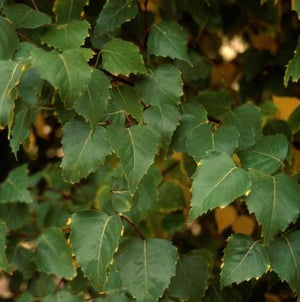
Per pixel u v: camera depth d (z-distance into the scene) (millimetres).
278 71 1108
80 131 919
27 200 1106
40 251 1080
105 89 892
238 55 1141
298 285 905
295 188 896
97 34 956
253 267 905
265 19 1107
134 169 900
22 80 944
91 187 1218
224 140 937
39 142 1222
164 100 945
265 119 1084
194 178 891
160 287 921
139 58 913
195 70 1080
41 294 1089
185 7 1075
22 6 930
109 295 992
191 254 1022
